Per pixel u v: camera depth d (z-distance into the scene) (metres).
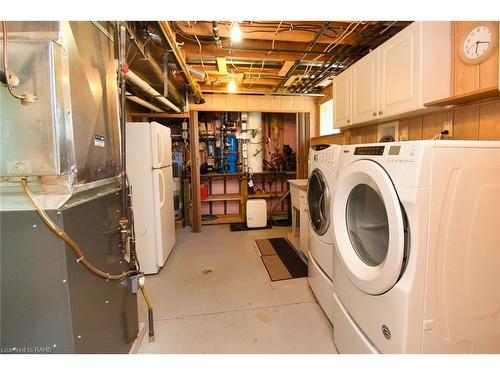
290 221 4.86
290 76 3.45
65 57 1.01
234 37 2.21
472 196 1.06
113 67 1.50
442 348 1.08
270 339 1.76
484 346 1.14
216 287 2.51
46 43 0.95
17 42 0.94
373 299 1.21
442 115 1.80
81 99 1.13
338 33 2.27
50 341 1.01
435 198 1.01
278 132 5.29
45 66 0.96
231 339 1.77
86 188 1.16
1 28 0.93
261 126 5.27
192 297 2.33
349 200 1.53
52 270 0.99
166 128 3.20
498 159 1.09
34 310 0.99
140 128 2.71
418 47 1.64
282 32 2.28
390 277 1.07
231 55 2.71
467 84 1.55
